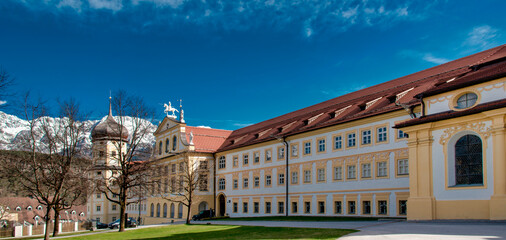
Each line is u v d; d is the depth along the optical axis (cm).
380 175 4378
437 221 2720
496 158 2548
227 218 6381
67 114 4134
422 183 2927
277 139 5906
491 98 2634
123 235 3744
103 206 10969
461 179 2759
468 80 2825
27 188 3903
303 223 3684
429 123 2909
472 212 2638
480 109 2622
